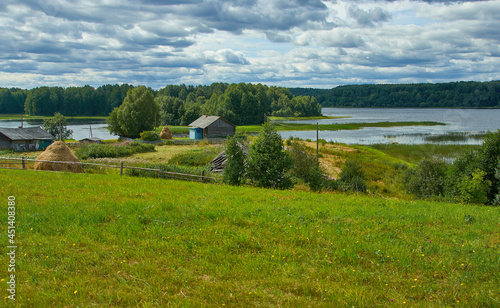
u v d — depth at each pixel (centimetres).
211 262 679
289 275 624
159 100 14088
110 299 528
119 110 9294
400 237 834
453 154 4666
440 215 1095
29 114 17575
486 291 568
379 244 766
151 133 7131
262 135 2188
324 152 5128
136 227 870
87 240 778
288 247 761
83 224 902
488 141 2269
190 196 1400
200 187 1745
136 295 545
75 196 1309
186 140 7144
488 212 1245
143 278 604
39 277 606
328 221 966
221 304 525
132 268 639
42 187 1505
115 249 734
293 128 10369
